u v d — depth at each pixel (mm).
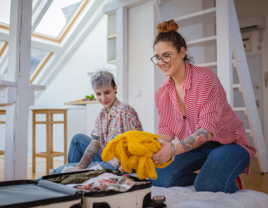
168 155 990
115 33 3135
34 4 3682
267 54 4535
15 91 1856
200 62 3541
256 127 2594
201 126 1159
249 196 1163
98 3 4234
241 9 4809
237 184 1371
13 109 1848
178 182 1434
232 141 1368
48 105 5078
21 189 858
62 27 4383
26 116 1924
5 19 3693
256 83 4621
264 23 4559
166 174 1441
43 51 4570
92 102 3344
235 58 2479
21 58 1907
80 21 4336
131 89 2891
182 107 1414
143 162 916
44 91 5148
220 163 1267
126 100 2893
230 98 2133
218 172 1248
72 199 724
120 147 942
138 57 2861
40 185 917
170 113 1479
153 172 928
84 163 1571
